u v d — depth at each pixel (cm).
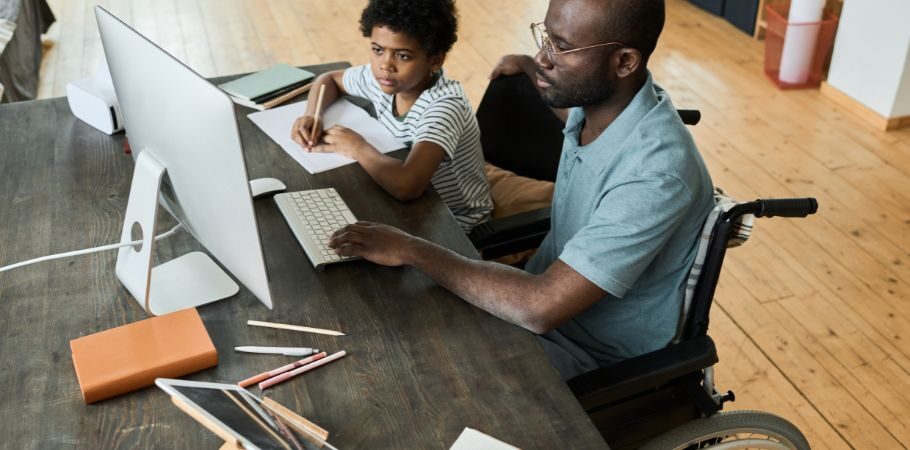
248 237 120
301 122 187
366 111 203
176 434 115
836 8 411
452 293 142
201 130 114
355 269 147
